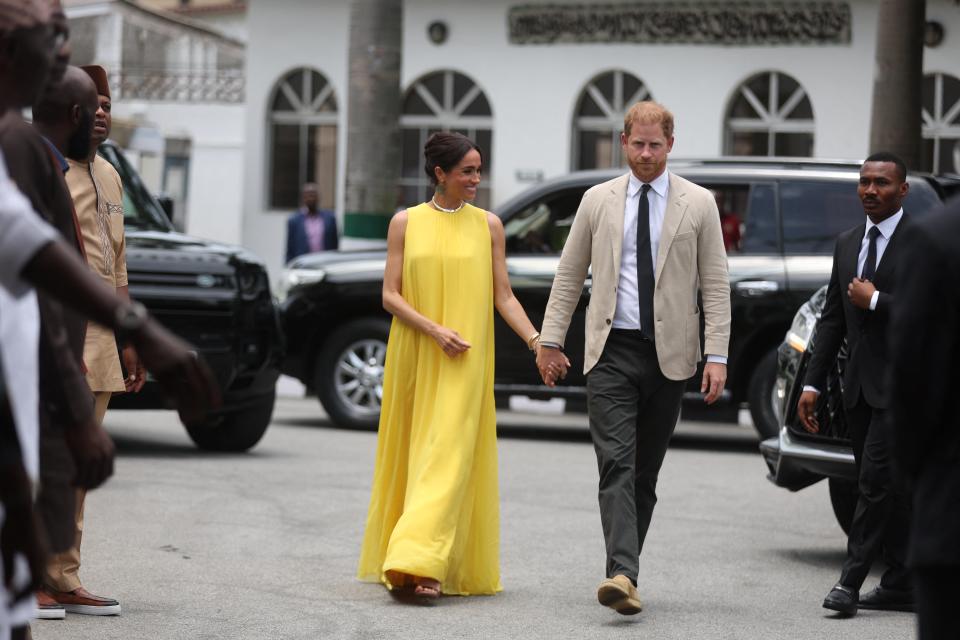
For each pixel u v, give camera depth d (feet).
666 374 52.90
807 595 57.21
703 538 69.26
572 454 98.94
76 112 43.88
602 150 210.38
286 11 223.30
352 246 143.54
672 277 53.16
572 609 53.21
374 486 57.06
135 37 282.77
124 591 53.88
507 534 68.44
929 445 26.17
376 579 56.80
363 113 142.82
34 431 24.89
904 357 25.64
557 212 102.22
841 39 196.44
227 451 92.84
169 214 93.86
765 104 201.77
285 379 138.41
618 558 51.08
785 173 99.71
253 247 226.38
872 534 53.31
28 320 24.91
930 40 190.80
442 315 55.67
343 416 108.06
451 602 53.88
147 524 67.41
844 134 197.16
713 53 202.69
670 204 53.47
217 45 299.38
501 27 212.23
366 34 142.20
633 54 206.59
